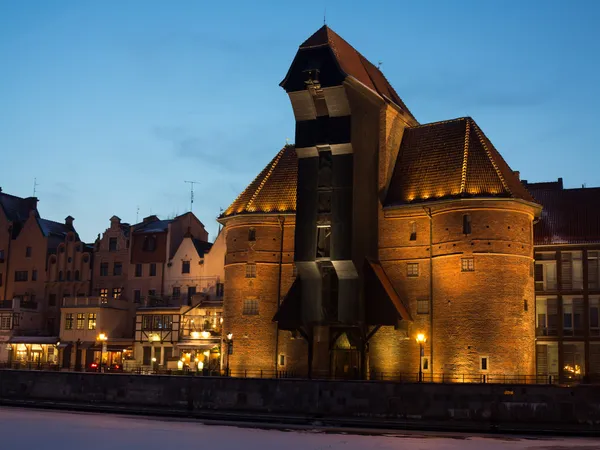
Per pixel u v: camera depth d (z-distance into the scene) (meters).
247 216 63.91
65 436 44.38
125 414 54.81
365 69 63.44
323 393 50.72
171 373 65.75
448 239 57.00
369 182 59.12
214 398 53.44
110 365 74.38
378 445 41.25
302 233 58.62
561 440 43.44
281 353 61.75
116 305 80.12
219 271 77.50
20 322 83.69
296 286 59.78
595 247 60.38
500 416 46.97
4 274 89.38
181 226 82.94
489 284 55.31
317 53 58.38
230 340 62.66
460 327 55.59
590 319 60.00
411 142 63.78
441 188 58.69
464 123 61.91
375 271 57.69
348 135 56.97
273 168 66.56
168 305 78.38
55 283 86.31
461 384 47.91
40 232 88.50
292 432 46.31
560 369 59.94
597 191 63.94
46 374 59.53
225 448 40.34
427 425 47.72
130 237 83.06
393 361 58.00
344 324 57.12
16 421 50.53
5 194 93.94
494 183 56.94
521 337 55.22
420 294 58.03
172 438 43.78
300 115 59.50
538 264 61.91
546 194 65.12
